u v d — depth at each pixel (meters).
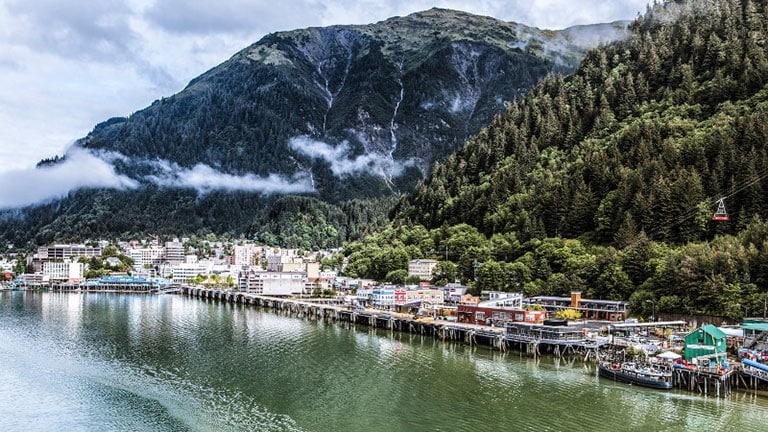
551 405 127.19
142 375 154.38
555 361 168.25
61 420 121.69
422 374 154.38
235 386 144.25
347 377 151.88
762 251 188.50
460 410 125.25
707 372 131.75
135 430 116.06
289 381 148.50
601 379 147.38
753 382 134.75
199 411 126.25
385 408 127.00
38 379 150.12
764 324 153.00
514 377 150.00
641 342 165.25
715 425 113.69
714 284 186.00
